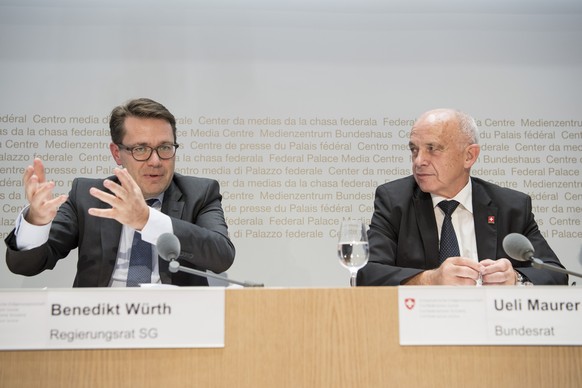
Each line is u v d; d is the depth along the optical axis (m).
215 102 3.90
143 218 2.42
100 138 3.82
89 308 1.69
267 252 3.82
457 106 3.96
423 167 2.92
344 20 3.99
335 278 3.83
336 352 1.71
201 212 2.93
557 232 3.89
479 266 2.32
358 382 1.70
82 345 1.68
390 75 3.97
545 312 1.73
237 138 3.88
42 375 1.67
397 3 4.01
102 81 3.86
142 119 2.82
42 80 3.84
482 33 4.01
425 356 1.71
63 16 3.88
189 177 3.04
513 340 1.72
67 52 3.86
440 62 3.99
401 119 3.95
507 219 2.91
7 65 3.82
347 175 3.90
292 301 1.72
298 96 3.93
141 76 3.88
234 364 1.70
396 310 1.73
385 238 2.89
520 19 4.02
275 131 3.90
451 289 1.74
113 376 1.68
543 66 4.00
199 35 3.93
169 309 1.70
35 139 3.79
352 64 3.97
